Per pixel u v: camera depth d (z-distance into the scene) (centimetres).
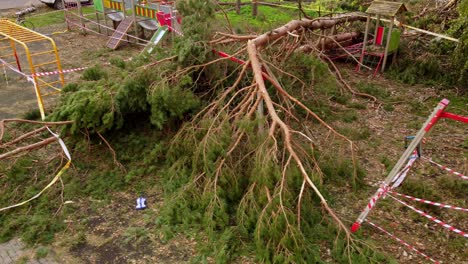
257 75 521
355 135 638
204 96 631
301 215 429
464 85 807
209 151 464
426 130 368
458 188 509
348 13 948
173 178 515
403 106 751
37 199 491
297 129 643
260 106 505
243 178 479
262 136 470
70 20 1388
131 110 562
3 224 456
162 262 407
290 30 712
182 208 460
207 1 645
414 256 407
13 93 817
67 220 466
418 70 864
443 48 846
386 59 905
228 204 467
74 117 514
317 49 789
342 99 762
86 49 1109
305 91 727
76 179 525
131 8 1168
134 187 522
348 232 396
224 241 412
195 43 587
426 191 495
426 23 943
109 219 470
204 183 470
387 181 402
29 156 564
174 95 536
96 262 410
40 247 429
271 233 385
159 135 586
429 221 459
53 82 834
